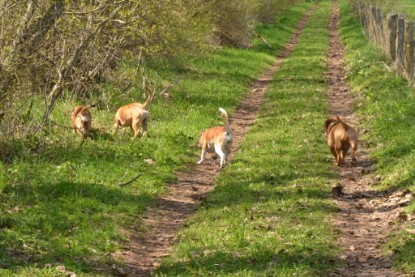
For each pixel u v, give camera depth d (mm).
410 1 67938
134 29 18781
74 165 13750
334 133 14914
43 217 10758
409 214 11180
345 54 36438
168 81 24438
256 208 11727
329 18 60625
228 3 35281
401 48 24172
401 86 22484
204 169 15180
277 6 52188
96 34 17828
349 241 10367
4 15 13953
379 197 12695
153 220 11719
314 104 22234
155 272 9375
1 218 10398
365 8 43906
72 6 16359
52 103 15648
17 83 13969
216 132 15094
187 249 9906
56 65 15961
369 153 15930
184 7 24297
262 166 14812
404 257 9336
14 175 12617
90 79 19750
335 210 11789
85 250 9805
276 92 25234
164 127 18125
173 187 13742
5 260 9000
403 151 14945
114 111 19375
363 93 23547
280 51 39594
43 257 9352
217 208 11945
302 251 9656
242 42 37406
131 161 14891
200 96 23219
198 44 27062
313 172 14281
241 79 27969
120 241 10516
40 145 14570
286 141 17125
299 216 11211
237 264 9211
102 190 12438
